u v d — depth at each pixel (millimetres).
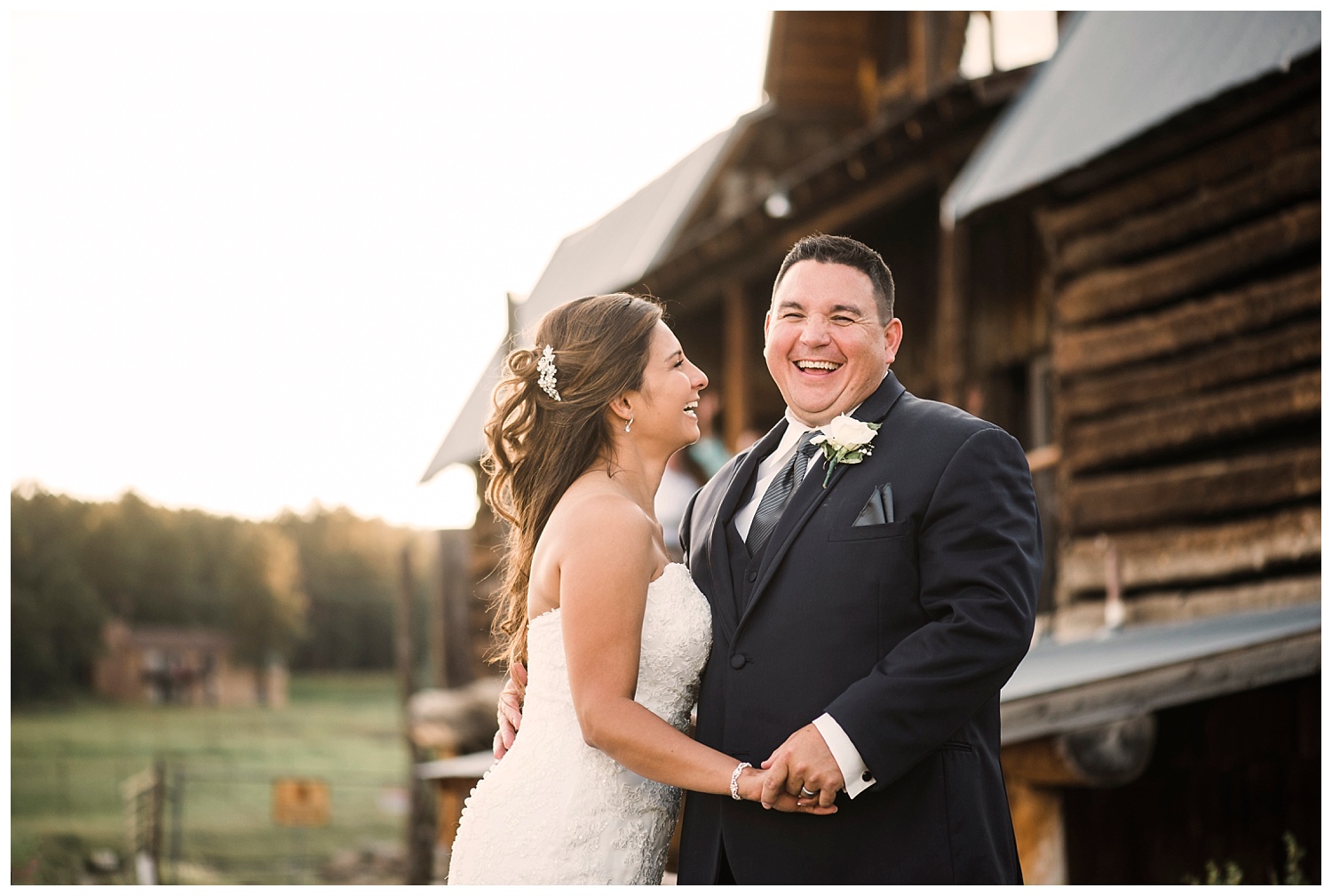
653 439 2863
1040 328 8141
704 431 11430
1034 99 6910
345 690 79625
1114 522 6113
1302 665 4297
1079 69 6715
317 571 83125
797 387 2779
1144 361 6066
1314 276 5277
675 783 2484
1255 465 5426
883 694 2324
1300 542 5156
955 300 7797
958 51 10102
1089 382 6336
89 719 59094
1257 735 5156
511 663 2965
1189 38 5898
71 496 69250
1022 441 8562
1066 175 6023
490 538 14758
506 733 2943
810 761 2330
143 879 17516
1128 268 6195
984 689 2344
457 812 11711
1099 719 4344
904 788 2445
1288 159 5398
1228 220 5691
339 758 48312
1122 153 5895
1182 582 5707
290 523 82938
